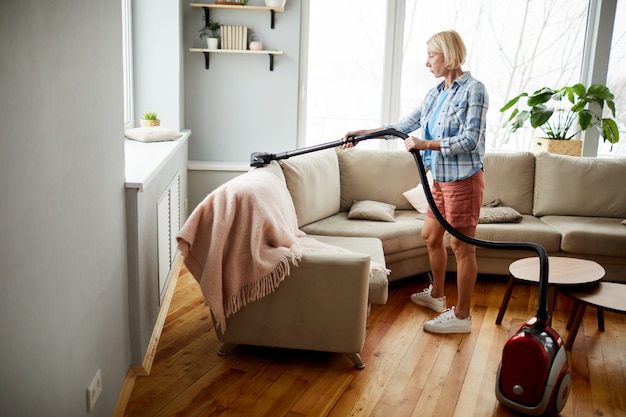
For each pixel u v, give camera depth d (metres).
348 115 5.06
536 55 4.96
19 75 1.25
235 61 4.80
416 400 2.52
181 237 2.58
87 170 1.82
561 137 4.79
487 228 3.91
